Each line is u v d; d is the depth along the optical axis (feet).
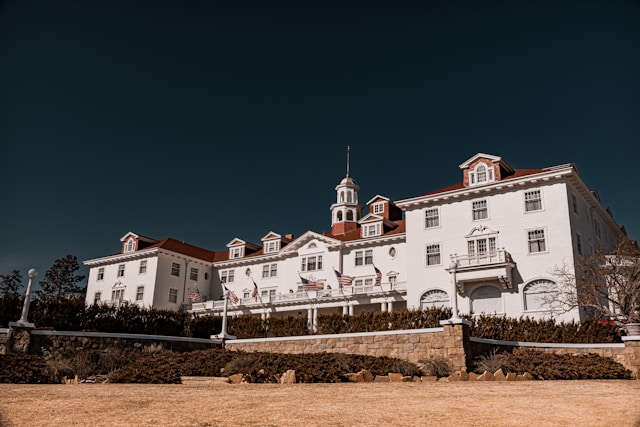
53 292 254.27
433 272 134.00
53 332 75.00
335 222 188.24
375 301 152.15
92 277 198.59
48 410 35.78
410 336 70.59
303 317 96.27
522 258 122.52
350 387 50.80
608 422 32.78
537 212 123.24
